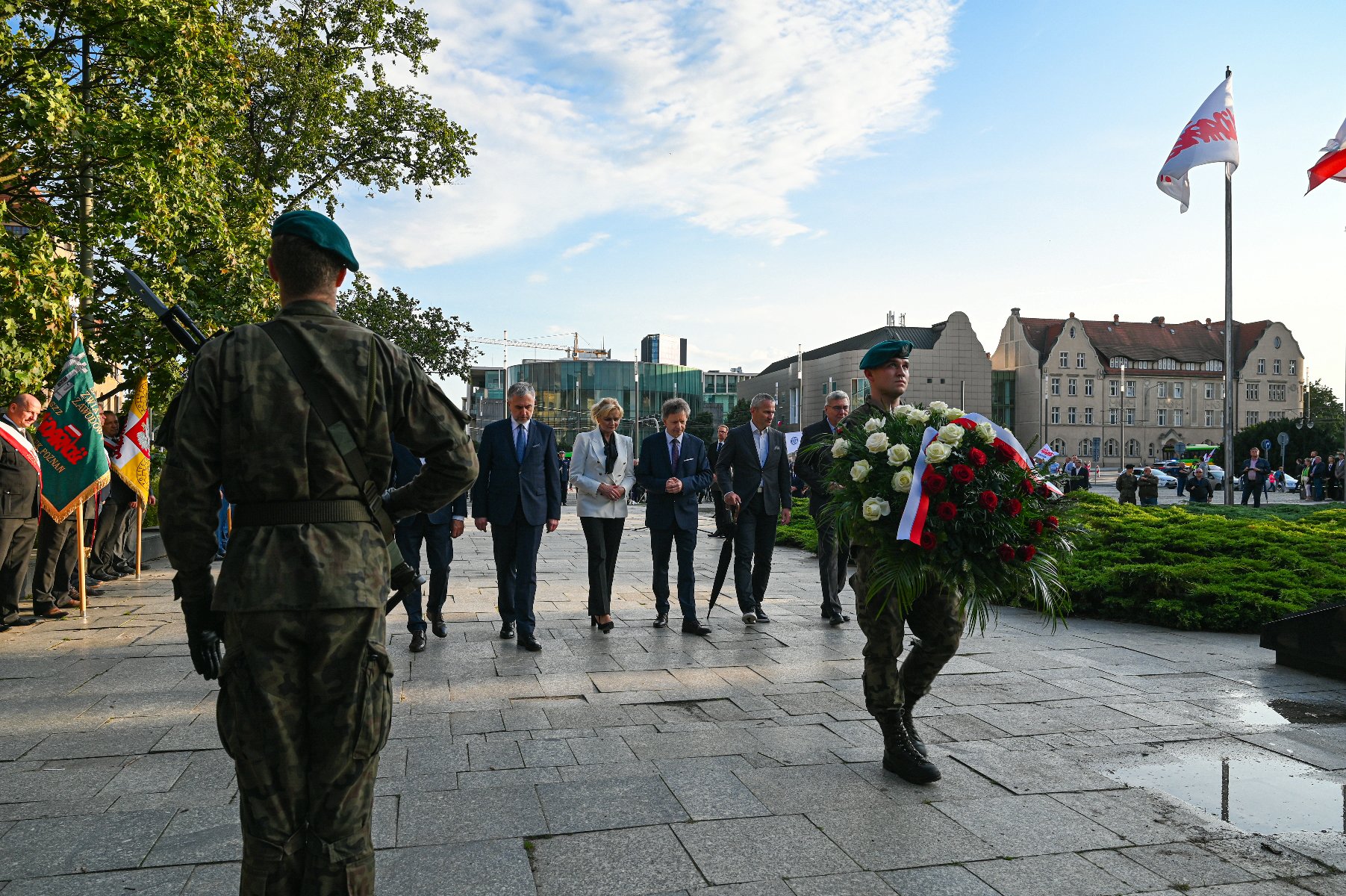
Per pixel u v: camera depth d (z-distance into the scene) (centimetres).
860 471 352
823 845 293
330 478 191
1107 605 752
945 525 341
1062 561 364
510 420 641
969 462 344
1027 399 10012
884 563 345
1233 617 697
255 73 1872
